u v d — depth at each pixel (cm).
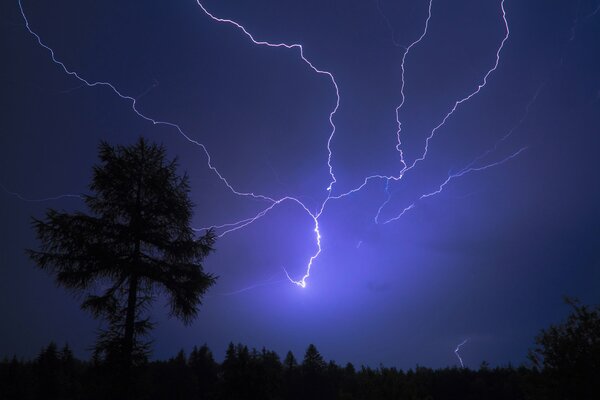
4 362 3869
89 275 841
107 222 865
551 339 627
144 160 944
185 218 924
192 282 893
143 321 844
